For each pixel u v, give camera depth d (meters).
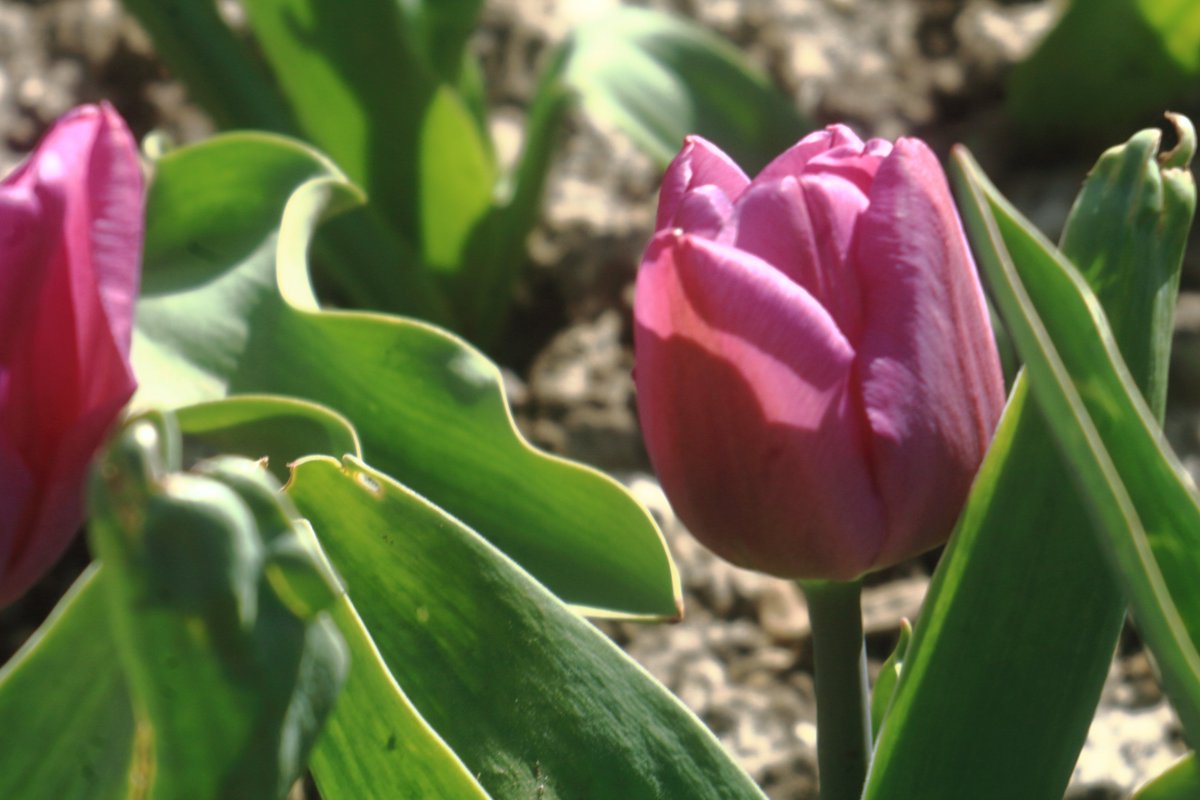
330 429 0.41
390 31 0.65
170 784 0.28
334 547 0.36
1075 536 0.35
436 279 0.75
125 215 0.34
